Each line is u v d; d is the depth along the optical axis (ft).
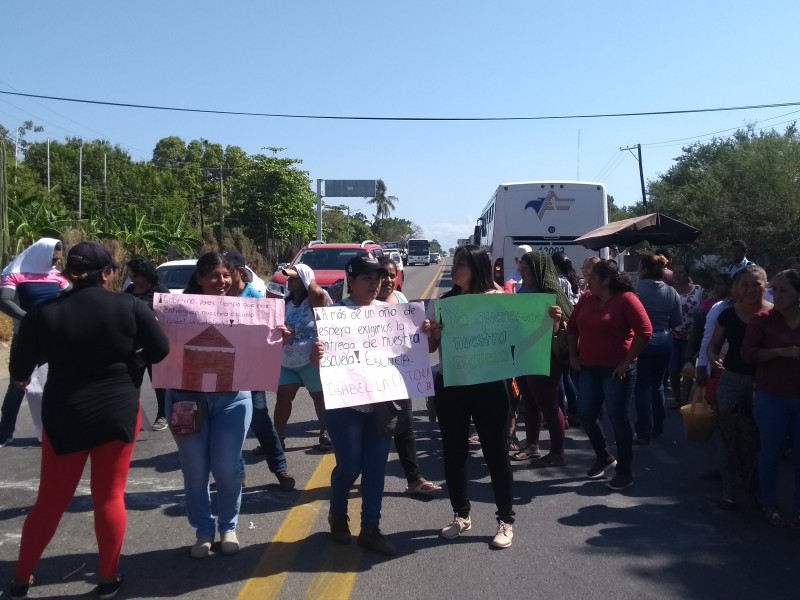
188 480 14.78
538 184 49.16
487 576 13.94
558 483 19.76
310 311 20.79
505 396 15.47
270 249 131.54
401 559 14.71
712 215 88.07
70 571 14.24
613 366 18.98
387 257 19.25
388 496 18.65
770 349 16.11
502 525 15.44
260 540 15.78
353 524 16.66
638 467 21.22
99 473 12.97
